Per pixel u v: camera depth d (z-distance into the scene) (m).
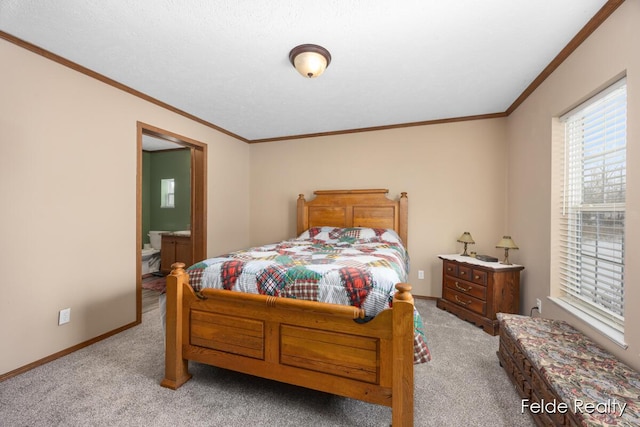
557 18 1.59
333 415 1.48
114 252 2.43
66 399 1.58
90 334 2.24
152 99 2.74
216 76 2.30
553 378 1.24
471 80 2.35
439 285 3.38
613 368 1.31
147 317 2.83
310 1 1.46
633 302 1.34
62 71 2.04
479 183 3.22
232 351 1.62
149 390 1.67
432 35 1.75
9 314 1.79
